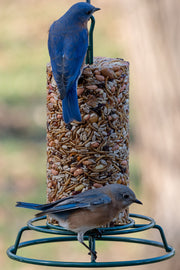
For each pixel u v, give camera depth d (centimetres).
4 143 2042
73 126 841
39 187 1770
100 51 2334
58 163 854
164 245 848
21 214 1608
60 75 815
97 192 803
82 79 834
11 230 1532
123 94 859
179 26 1320
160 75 1340
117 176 857
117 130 853
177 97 1330
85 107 837
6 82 2286
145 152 1367
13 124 2127
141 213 1366
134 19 1366
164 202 1338
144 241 859
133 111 984
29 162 1914
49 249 1459
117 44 2353
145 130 1363
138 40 1361
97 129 840
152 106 1352
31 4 2422
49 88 863
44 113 933
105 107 840
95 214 786
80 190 845
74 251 1452
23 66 2333
